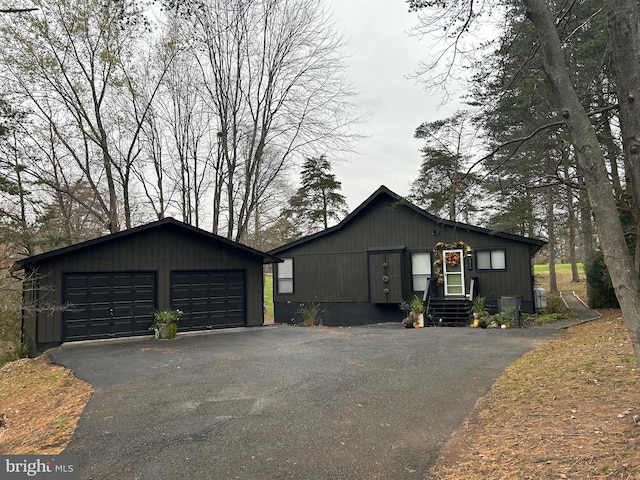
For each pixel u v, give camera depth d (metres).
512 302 14.22
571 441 3.92
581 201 13.89
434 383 6.68
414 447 4.32
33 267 12.68
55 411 6.62
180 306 14.53
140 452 4.51
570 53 10.26
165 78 21.05
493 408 5.35
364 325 18.06
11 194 15.48
